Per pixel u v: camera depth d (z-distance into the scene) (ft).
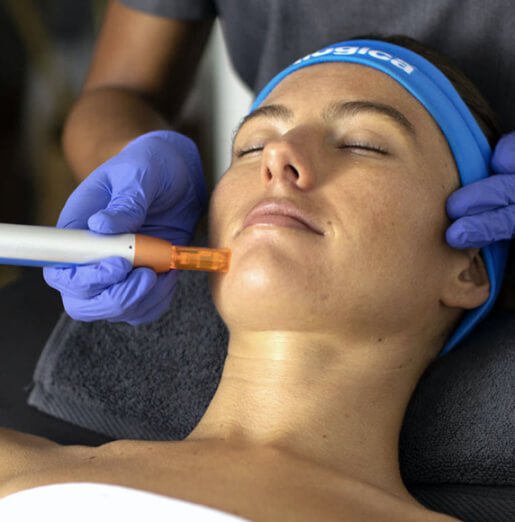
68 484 3.37
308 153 4.01
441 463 4.37
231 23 5.55
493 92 4.99
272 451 3.81
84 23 10.77
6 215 10.11
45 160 10.35
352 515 3.57
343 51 4.56
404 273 4.07
